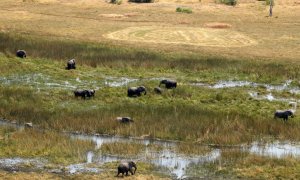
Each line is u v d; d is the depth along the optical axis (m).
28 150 41.78
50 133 45.75
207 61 76.94
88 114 51.69
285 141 46.72
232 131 47.91
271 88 66.12
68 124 48.94
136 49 84.75
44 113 51.97
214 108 55.91
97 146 43.78
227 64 75.56
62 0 140.75
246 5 142.38
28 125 48.91
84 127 48.41
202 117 50.97
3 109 52.69
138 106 54.72
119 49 83.75
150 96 59.66
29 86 62.66
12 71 68.19
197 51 85.12
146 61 75.69
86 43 88.00
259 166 39.84
